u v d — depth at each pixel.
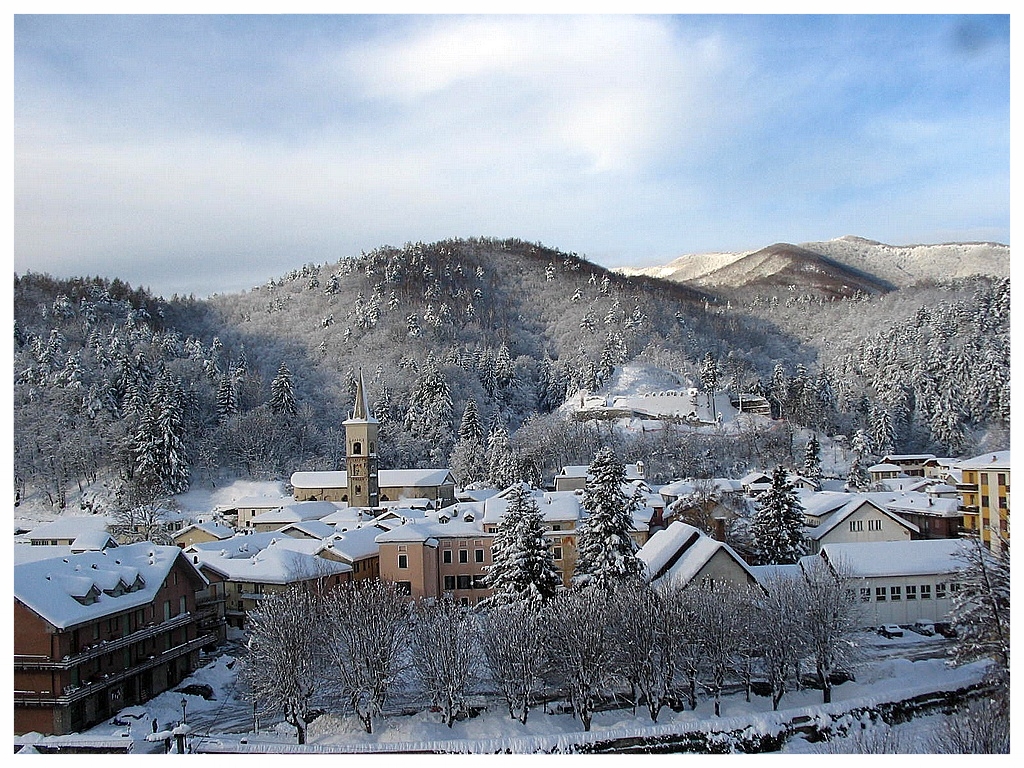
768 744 46.44
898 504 106.06
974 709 44.06
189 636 62.84
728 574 65.56
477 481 165.62
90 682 50.41
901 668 58.06
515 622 54.53
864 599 67.31
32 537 112.19
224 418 182.62
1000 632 47.00
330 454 185.12
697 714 52.16
